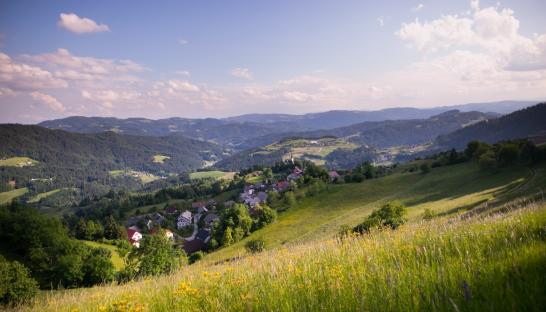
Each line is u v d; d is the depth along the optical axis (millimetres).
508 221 5492
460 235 5309
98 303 5977
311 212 101375
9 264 30719
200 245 105188
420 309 2834
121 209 176250
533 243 3830
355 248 6504
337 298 3473
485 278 3113
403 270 4000
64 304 6895
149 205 185875
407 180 108562
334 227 74188
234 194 178000
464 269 3492
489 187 73438
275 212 100875
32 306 7605
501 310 2523
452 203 64250
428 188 91812
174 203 177750
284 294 4023
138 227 143375
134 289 6828
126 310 4641
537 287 2658
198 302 4684
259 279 5184
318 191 115000
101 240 102812
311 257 6438
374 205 89375
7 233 69625
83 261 56500
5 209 80188
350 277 4074
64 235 70500
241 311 3824
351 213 87562
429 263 4223
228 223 95500
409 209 71188
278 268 5699
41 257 58625
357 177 121938
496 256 3783
